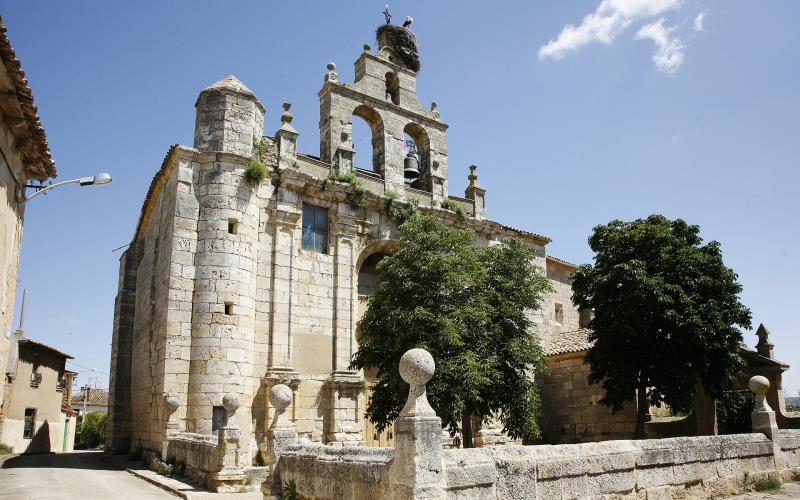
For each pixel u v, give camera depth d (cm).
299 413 2259
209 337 2108
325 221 2573
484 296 2048
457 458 861
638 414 2427
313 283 2445
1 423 3272
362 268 2794
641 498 1142
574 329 3738
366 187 2720
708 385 2420
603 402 2558
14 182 1331
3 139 1228
